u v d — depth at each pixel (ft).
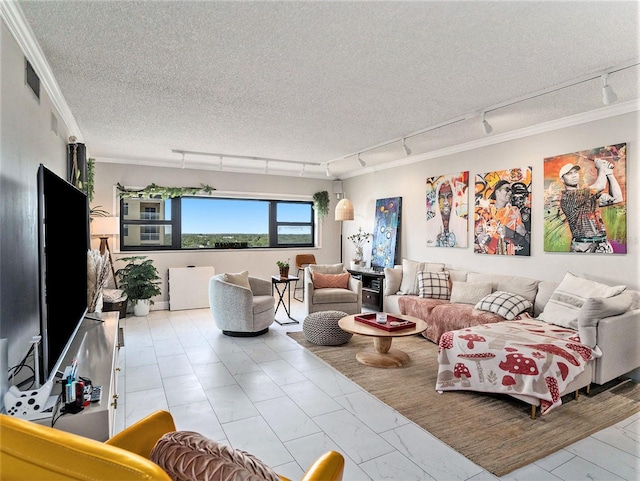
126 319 18.98
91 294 9.33
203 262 22.74
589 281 12.00
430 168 19.12
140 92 10.87
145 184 21.15
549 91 10.74
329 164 22.39
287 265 19.80
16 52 6.88
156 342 15.02
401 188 21.04
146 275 19.67
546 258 14.08
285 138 16.17
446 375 10.50
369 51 8.45
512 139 15.23
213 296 15.96
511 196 15.23
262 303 15.94
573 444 7.93
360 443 7.89
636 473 6.97
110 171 20.34
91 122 13.71
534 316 13.44
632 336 10.79
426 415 9.09
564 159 13.42
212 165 22.25
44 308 4.97
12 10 6.37
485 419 8.91
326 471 4.19
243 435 8.17
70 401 5.07
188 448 3.43
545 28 7.45
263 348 14.25
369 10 6.85
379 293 19.66
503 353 9.58
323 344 14.53
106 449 2.68
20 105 7.03
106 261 10.32
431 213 18.99
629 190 11.76
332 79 10.00
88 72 9.50
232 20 7.20
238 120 13.58
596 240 12.52
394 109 12.42
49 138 9.82
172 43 8.08
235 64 9.11
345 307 17.89
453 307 14.65
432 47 8.23
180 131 15.02
